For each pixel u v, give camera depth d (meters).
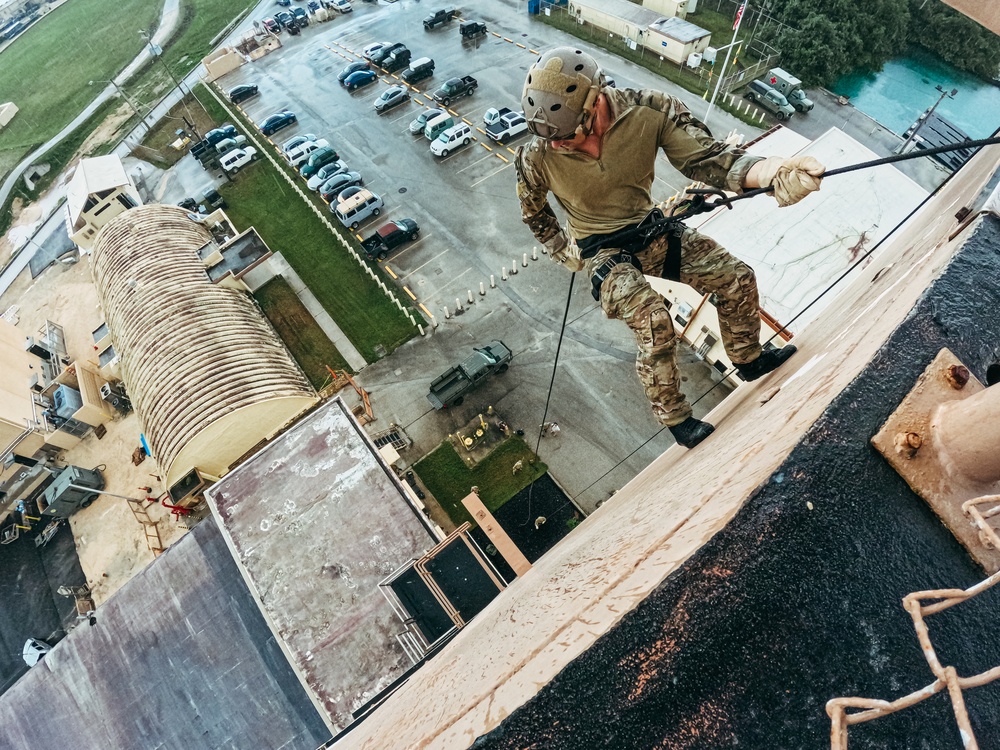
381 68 42.28
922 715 1.79
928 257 3.28
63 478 25.05
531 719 1.91
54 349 30.06
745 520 1.96
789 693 1.83
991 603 1.91
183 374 23.81
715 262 4.07
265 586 16.09
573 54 3.41
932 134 30.84
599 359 24.92
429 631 15.02
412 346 26.64
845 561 1.92
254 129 40.12
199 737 15.80
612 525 4.08
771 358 4.90
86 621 17.58
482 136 35.59
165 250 28.73
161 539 24.50
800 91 33.88
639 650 1.91
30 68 57.56
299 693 15.94
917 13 38.62
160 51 53.16
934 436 1.95
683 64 36.88
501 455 22.80
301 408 24.12
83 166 34.66
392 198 32.91
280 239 32.44
